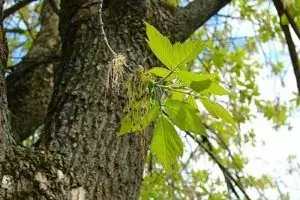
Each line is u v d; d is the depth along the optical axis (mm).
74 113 1107
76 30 1284
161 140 877
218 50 2156
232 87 1992
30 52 2090
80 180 1003
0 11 1006
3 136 951
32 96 1892
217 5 1464
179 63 798
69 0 1335
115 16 1289
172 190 2203
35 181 937
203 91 833
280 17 1437
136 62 1207
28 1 1537
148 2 1316
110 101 1126
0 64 979
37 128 1959
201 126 853
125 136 1105
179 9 1395
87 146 1057
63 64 1245
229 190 1887
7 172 924
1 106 966
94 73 1176
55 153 1025
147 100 844
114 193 1041
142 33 1271
